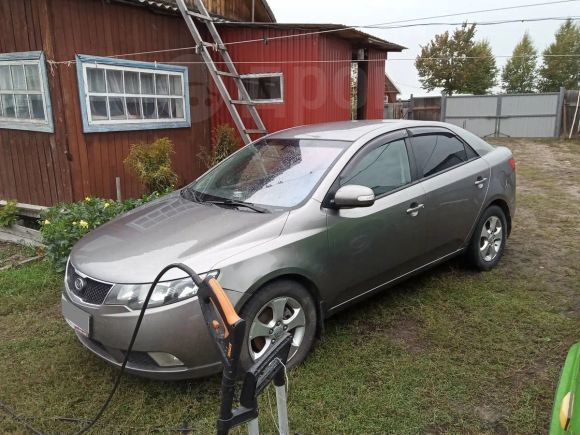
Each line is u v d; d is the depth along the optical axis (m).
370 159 3.61
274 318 2.94
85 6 6.06
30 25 5.80
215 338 1.60
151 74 7.09
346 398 2.81
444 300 4.02
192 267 2.65
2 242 5.98
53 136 6.04
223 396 1.56
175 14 7.27
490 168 4.52
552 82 34.75
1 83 6.35
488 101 18.80
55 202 6.25
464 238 4.31
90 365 3.21
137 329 2.20
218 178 3.92
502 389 2.87
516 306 3.88
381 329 3.59
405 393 2.84
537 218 6.70
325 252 3.15
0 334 3.68
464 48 30.38
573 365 2.12
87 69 6.13
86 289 2.82
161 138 7.22
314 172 3.42
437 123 4.36
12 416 2.73
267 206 3.27
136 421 2.67
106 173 6.55
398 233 3.62
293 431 2.55
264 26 7.79
